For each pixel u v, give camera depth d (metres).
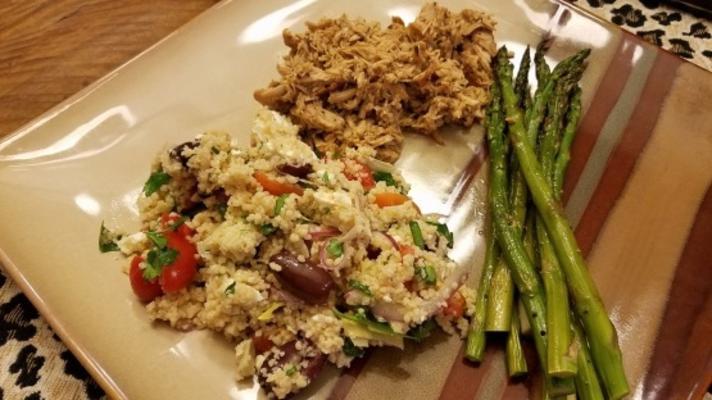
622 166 0.25
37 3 0.30
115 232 0.23
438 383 0.21
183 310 0.21
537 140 0.25
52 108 0.25
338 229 0.21
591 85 0.27
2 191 0.23
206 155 0.22
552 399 0.20
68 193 0.24
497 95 0.26
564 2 0.29
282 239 0.21
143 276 0.21
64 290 0.21
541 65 0.27
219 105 0.27
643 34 0.32
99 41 0.29
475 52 0.27
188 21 0.29
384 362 0.21
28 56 0.28
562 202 0.24
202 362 0.20
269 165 0.22
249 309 0.20
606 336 0.20
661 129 0.26
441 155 0.26
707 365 0.20
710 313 0.21
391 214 0.22
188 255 0.21
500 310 0.21
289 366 0.20
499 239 0.22
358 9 0.30
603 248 0.23
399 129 0.26
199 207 0.23
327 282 0.20
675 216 0.24
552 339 0.20
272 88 0.25
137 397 0.19
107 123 0.25
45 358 0.22
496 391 0.21
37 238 0.22
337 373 0.21
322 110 0.25
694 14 0.33
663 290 0.22
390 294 0.20
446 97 0.26
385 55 0.25
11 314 0.23
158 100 0.26
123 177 0.25
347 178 0.23
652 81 0.27
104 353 0.20
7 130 0.26
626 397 0.20
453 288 0.21
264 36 0.28
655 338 0.21
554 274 0.21
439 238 0.22
